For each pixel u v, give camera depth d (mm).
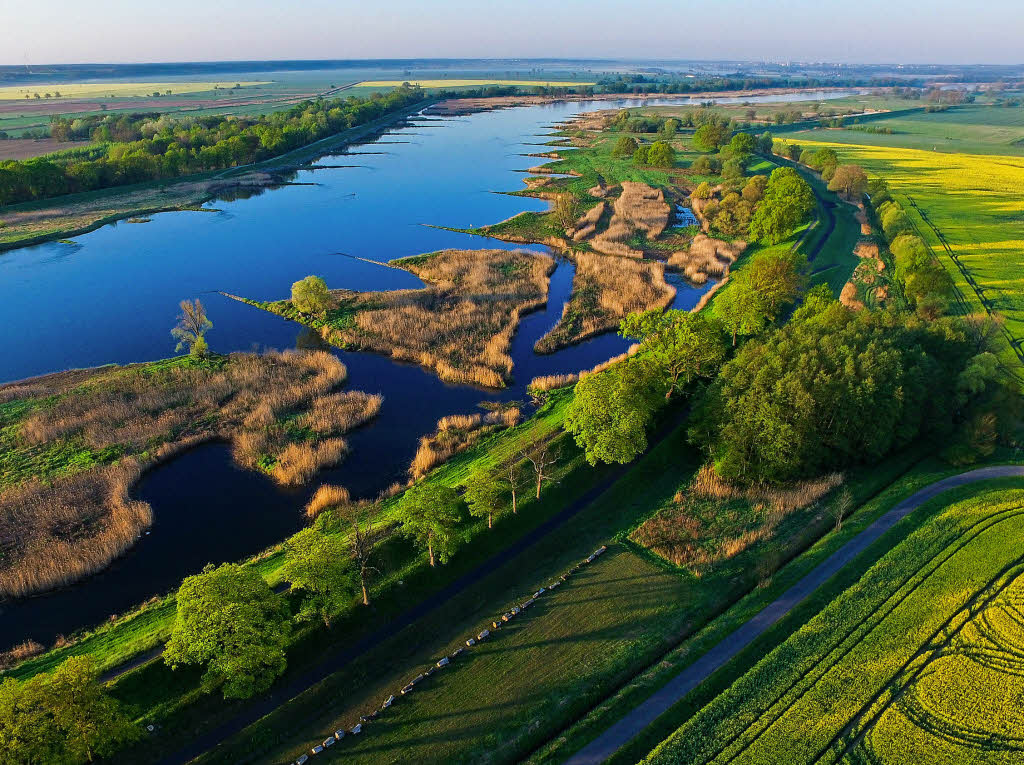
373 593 45750
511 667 40844
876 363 58312
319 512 56594
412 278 113375
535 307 100938
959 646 40062
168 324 94125
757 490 57938
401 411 73188
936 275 91500
